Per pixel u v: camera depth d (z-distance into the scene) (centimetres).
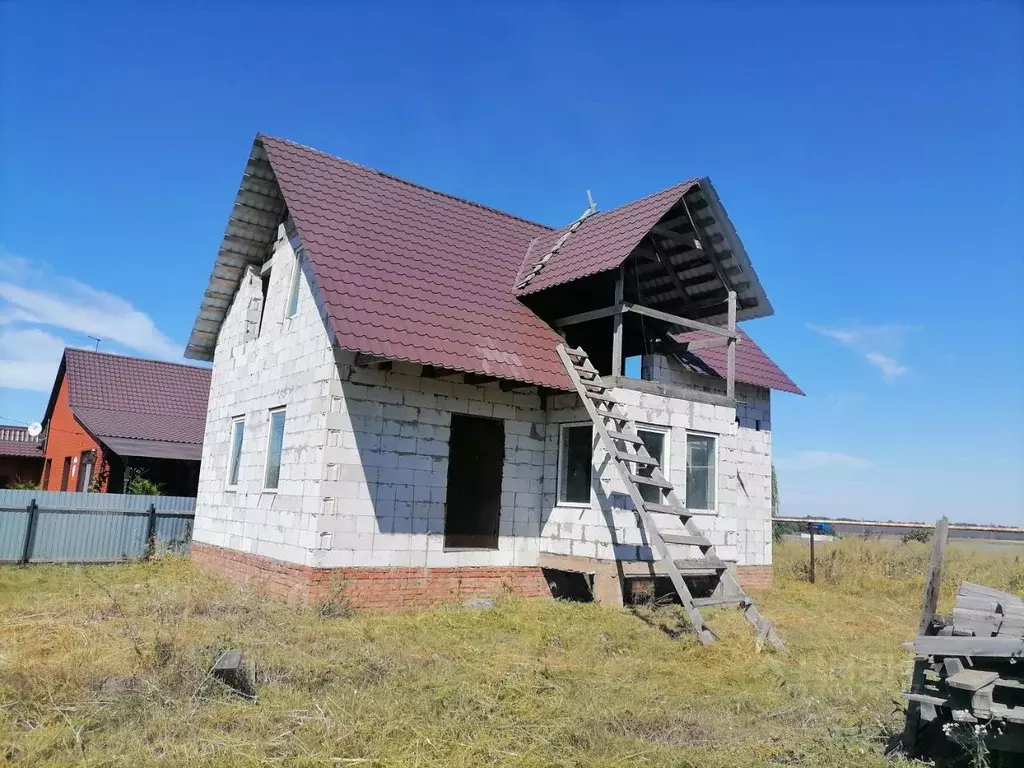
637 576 1193
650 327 1550
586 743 580
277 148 1308
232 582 1281
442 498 1187
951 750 573
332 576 1060
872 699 732
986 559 1991
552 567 1259
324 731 557
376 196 1377
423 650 841
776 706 709
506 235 1541
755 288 1373
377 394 1134
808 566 1898
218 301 1625
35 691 608
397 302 1136
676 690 749
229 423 1502
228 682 650
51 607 998
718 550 1310
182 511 1742
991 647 504
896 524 1861
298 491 1125
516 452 1284
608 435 1140
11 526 1555
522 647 889
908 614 1357
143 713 577
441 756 531
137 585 1232
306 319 1209
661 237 1366
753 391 1695
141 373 2722
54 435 2991
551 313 1399
